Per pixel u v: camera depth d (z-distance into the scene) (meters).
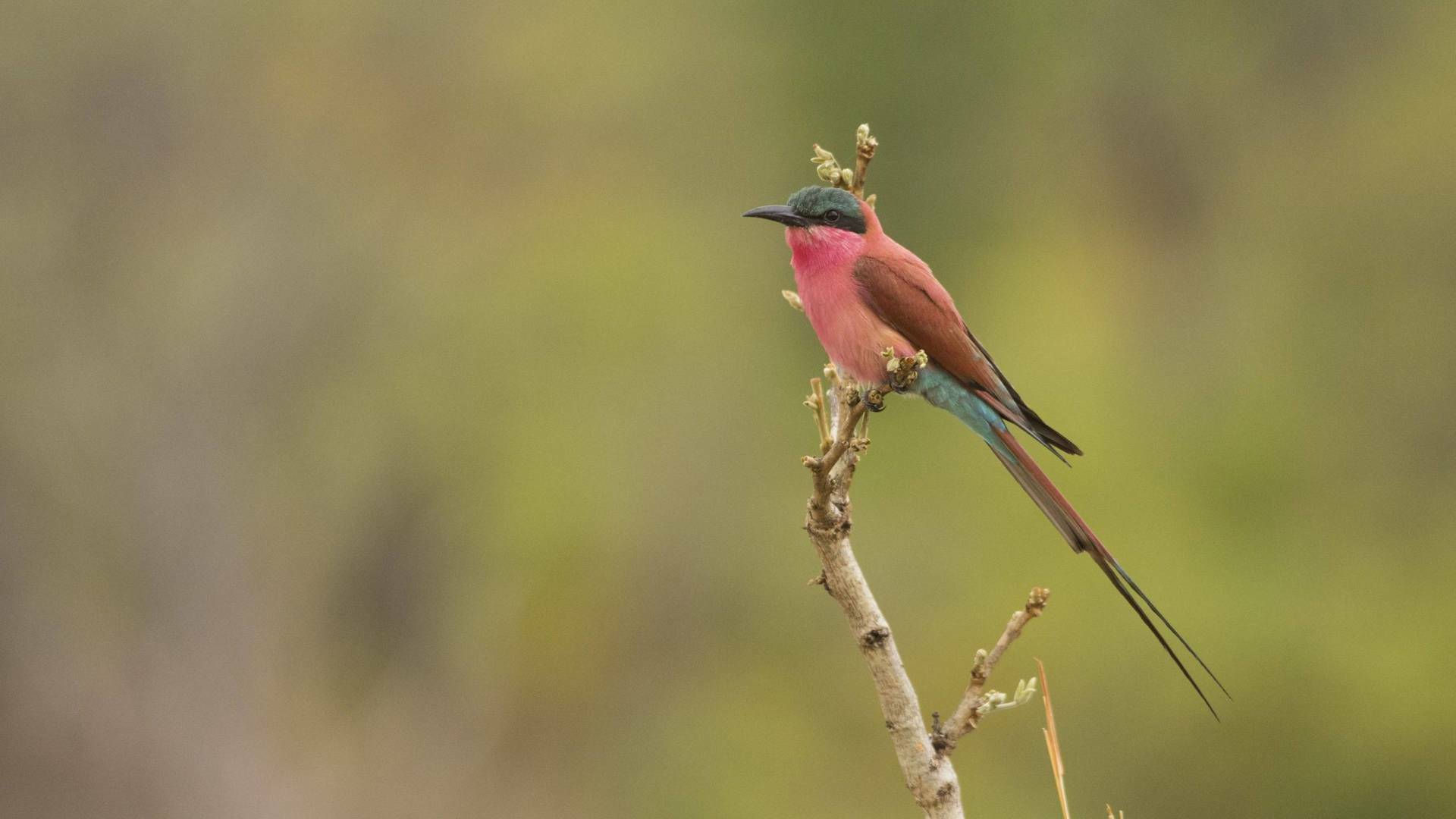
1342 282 19.11
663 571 16.70
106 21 17.00
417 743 16.50
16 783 16.31
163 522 16.98
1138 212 20.28
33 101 16.83
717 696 15.92
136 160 17.14
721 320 18.19
